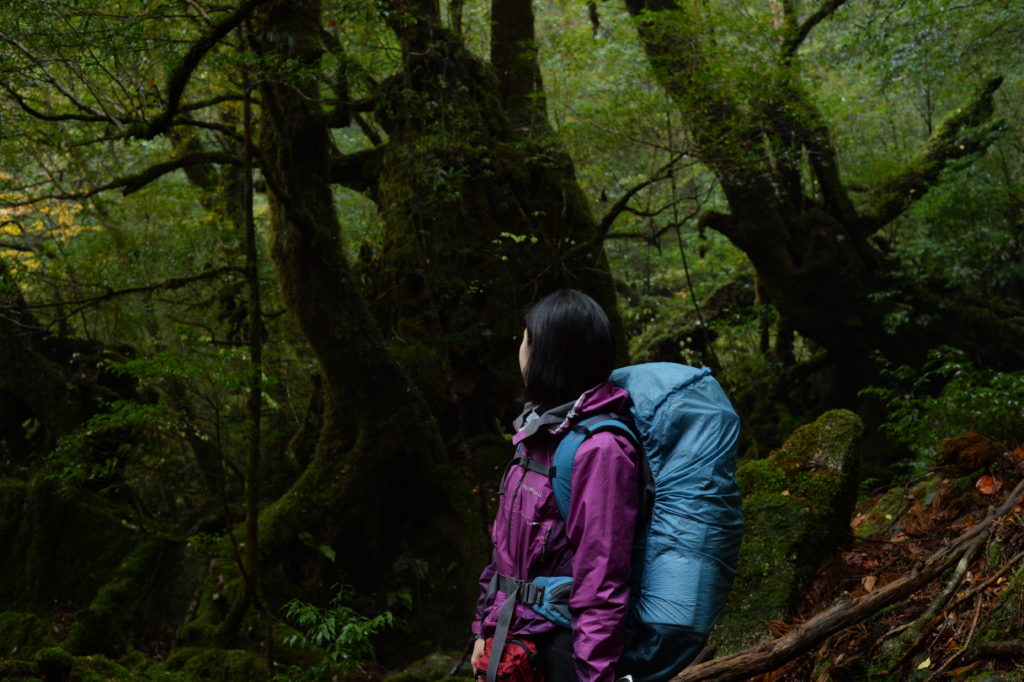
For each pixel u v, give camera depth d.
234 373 5.76
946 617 2.88
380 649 7.39
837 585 3.62
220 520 7.92
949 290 12.56
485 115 9.27
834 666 3.00
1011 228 11.98
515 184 9.01
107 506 7.90
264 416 11.11
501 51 10.13
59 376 8.28
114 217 10.51
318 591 7.38
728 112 10.42
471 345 8.42
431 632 7.51
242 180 10.36
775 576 3.63
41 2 5.52
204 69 7.66
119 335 10.38
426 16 8.57
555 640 1.81
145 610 7.07
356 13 6.95
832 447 4.05
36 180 8.52
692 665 3.02
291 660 6.42
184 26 6.67
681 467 1.83
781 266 12.03
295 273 7.61
